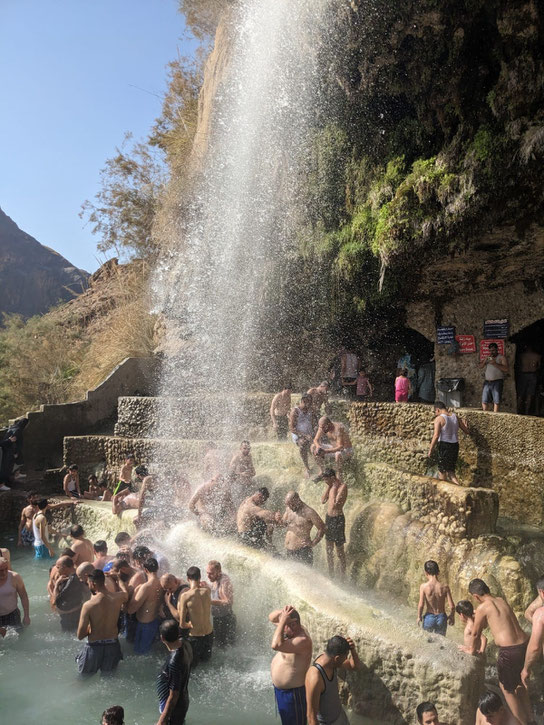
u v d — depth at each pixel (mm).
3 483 14938
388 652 6426
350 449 10852
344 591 7945
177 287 18312
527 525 9250
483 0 8250
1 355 22891
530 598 7594
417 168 9961
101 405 17312
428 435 10383
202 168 17781
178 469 13633
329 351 15430
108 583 8141
